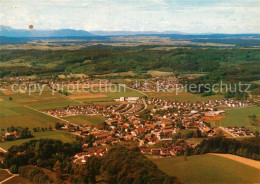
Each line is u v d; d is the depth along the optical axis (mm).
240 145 198250
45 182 163250
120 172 162250
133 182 155875
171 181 155500
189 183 157000
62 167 175250
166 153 195125
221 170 170375
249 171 169500
